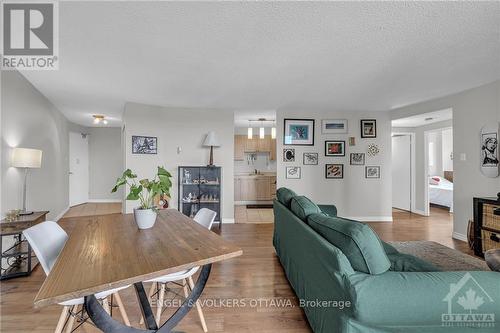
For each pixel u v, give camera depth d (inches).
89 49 96.3
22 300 85.9
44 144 162.6
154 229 67.7
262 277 104.3
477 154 142.8
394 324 47.1
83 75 123.3
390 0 67.4
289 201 107.7
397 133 240.5
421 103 180.2
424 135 229.0
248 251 135.9
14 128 119.3
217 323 74.2
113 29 81.8
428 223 198.7
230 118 201.8
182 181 196.1
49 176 174.1
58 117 198.1
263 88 144.9
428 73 121.4
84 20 76.9
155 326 54.6
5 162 110.9
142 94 156.4
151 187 69.2
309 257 69.7
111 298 76.1
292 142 203.6
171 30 82.5
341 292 50.0
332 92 153.3
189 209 198.7
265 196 299.4
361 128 207.6
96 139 294.5
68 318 66.7
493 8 70.8
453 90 148.6
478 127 141.9
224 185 201.3
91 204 281.9
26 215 111.9
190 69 116.0
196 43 91.4
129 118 177.0
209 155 199.0
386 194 209.3
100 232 64.7
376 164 208.7
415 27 80.7
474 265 114.7
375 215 208.8
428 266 66.4
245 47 94.6
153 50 96.7
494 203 119.0
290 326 73.0
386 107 194.9
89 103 178.5
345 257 52.1
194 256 48.4
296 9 71.4
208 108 197.8
